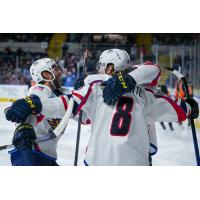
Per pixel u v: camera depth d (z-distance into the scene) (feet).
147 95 8.64
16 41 58.85
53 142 10.39
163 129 30.55
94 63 50.52
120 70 8.84
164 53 52.06
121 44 52.85
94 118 8.54
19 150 9.10
